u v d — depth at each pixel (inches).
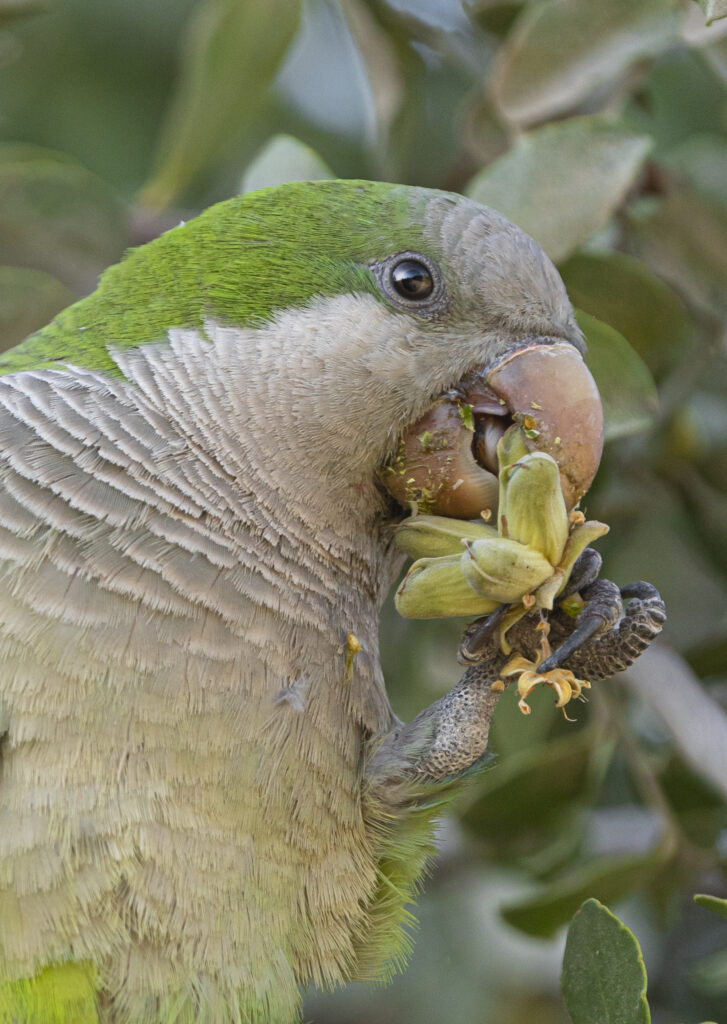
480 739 53.2
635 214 55.1
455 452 53.6
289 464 53.3
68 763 52.6
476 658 53.1
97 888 52.6
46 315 55.2
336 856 53.2
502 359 53.6
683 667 54.4
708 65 55.0
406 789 53.3
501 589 52.7
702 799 54.7
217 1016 52.8
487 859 55.1
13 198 55.1
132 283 53.7
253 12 55.0
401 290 53.6
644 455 55.5
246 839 52.9
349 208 53.8
